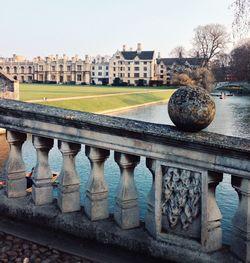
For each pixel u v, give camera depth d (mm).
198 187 3996
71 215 4879
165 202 4234
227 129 38312
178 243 4180
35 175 5113
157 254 4301
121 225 4555
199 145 3828
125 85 158875
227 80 112812
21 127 5051
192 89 4051
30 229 4953
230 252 4051
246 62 96750
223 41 109625
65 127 4711
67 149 4812
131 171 4551
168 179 4156
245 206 3850
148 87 139375
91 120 4484
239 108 62781
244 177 3691
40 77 175125
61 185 4910
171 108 4055
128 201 4539
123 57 170625
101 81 174250
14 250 4422
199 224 4074
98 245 4590
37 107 5062
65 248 4496
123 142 4348
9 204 5293
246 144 3688
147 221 4480
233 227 4004
